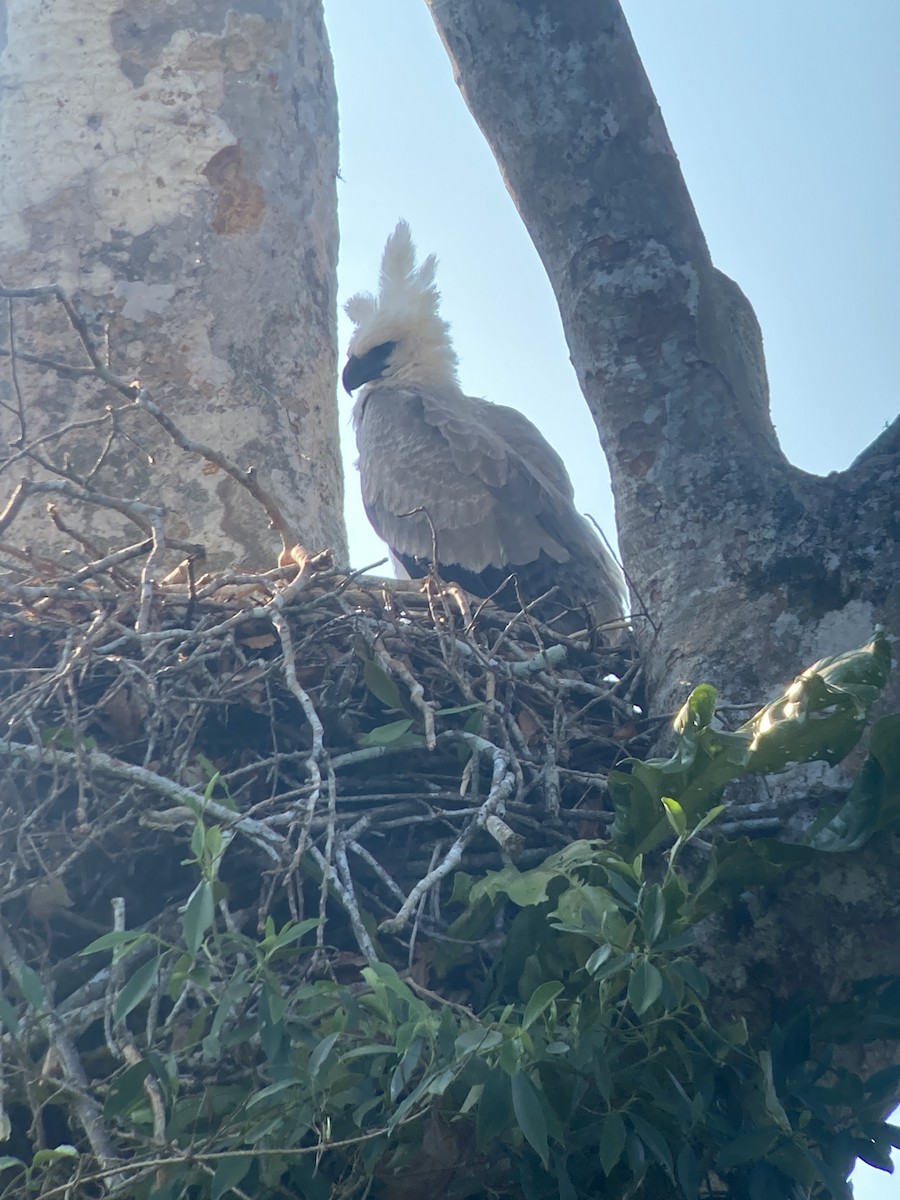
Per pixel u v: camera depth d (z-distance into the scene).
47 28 16.34
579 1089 8.07
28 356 10.56
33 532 13.95
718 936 9.53
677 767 8.58
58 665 9.95
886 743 8.62
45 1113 9.24
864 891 9.40
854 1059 9.62
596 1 12.58
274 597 10.31
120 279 15.39
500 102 12.58
